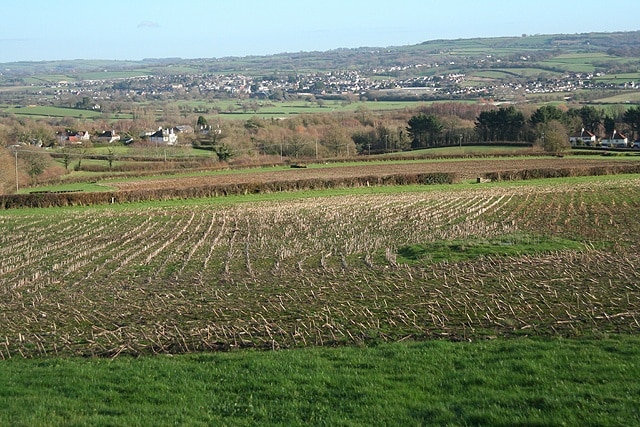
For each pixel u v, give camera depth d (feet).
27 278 103.96
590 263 92.22
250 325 67.31
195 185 259.80
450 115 520.83
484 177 259.19
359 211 176.04
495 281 83.10
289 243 128.88
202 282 94.38
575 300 71.26
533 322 62.90
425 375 46.37
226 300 80.84
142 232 153.89
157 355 57.36
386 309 71.20
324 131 458.91
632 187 209.87
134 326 69.87
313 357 52.60
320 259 110.01
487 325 63.00
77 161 352.69
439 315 67.72
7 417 40.63
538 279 82.94
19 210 211.82
